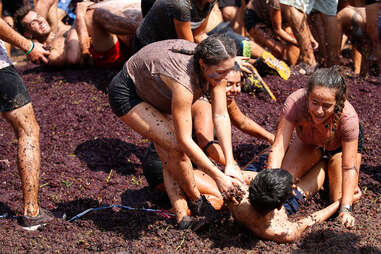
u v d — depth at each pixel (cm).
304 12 681
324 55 705
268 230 343
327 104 339
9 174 482
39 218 383
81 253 346
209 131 412
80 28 709
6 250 350
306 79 663
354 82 670
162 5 457
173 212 401
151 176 418
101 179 474
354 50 711
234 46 310
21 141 375
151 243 352
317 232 352
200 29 502
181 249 345
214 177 322
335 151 404
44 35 642
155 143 364
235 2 895
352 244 335
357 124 360
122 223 395
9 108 369
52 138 550
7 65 371
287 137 376
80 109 609
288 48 727
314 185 409
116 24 632
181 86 317
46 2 755
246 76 602
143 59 346
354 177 368
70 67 731
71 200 437
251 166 429
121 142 539
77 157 514
